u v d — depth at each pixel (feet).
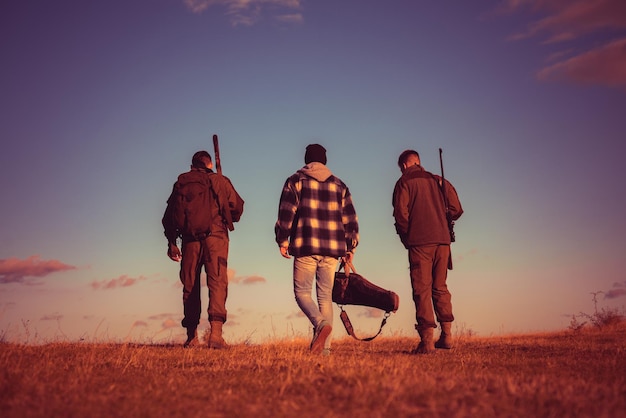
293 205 23.91
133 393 14.94
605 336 34.88
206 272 26.35
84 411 13.01
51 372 17.72
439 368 19.27
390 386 14.79
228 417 12.67
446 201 26.25
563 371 18.85
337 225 24.08
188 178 26.32
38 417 12.48
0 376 16.48
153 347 26.17
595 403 13.35
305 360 20.30
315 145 25.23
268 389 15.38
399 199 26.00
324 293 23.98
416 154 26.94
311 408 13.29
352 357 21.98
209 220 25.90
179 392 15.08
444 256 26.00
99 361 20.81
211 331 25.85
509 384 14.83
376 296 24.75
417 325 25.55
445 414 12.61
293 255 23.93
